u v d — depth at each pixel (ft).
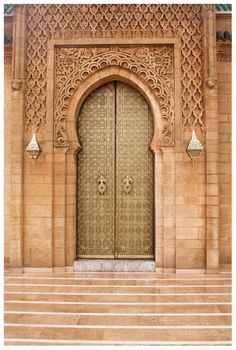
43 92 28.66
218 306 20.80
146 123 29.89
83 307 20.70
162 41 28.37
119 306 20.85
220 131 29.60
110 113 30.04
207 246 27.55
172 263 28.07
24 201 28.40
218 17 29.71
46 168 28.35
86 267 28.50
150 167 29.73
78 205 29.84
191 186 27.99
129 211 29.68
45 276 27.12
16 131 28.27
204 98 28.07
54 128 28.60
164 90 28.53
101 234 29.71
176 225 27.91
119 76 28.96
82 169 29.96
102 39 28.50
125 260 29.01
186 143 28.14
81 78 28.81
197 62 28.37
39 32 28.84
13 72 28.35
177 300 21.80
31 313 19.84
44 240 28.22
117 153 29.89
